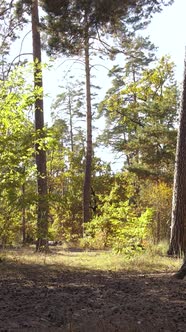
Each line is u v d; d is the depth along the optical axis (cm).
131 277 1023
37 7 1866
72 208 4106
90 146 2864
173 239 1471
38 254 1519
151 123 3472
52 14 1474
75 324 610
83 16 1452
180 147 1481
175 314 664
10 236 1521
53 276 1035
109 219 1894
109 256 1433
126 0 1346
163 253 1484
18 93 1228
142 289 859
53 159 4528
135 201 2934
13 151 1169
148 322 612
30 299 770
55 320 637
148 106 3459
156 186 2842
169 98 3488
